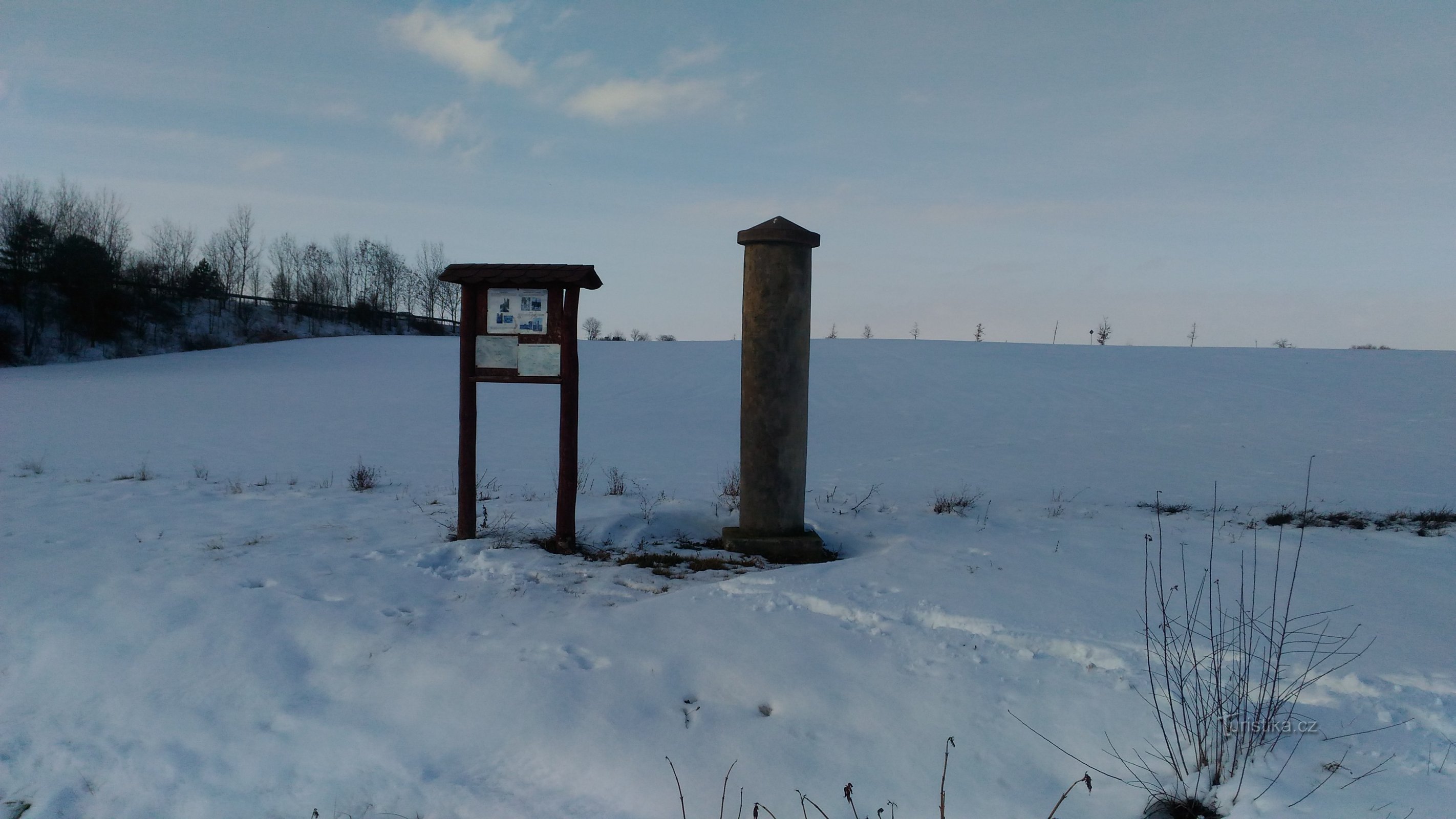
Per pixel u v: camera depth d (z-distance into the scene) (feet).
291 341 170.91
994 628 14.71
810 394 98.27
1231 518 28.84
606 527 23.47
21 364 139.64
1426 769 9.89
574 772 10.82
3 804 10.45
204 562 19.03
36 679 13.23
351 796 10.50
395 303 301.84
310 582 17.66
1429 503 34.06
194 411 81.25
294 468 45.34
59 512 25.90
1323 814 8.95
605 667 13.39
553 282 21.26
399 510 27.58
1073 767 10.55
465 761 11.19
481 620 15.60
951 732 11.39
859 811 9.87
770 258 22.20
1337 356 130.52
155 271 198.18
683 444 63.52
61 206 190.90
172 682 13.14
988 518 28.02
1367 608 16.11
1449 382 100.42
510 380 21.65
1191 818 9.39
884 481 43.11
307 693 12.88
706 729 11.59
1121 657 13.33
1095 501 35.22
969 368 122.42
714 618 15.40
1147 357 133.39
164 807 10.40
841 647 14.07
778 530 22.49
